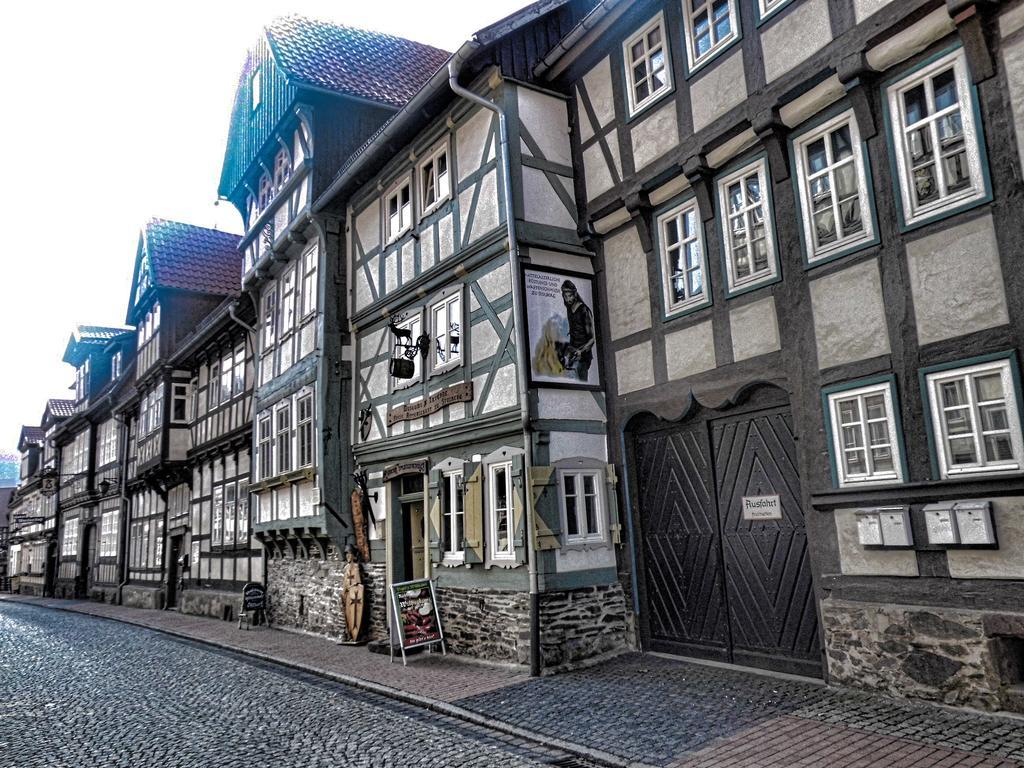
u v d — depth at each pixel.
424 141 11.69
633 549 9.32
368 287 13.23
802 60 7.34
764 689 7.05
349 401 13.44
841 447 6.89
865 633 6.53
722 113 8.16
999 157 5.89
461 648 10.05
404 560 12.03
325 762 5.95
